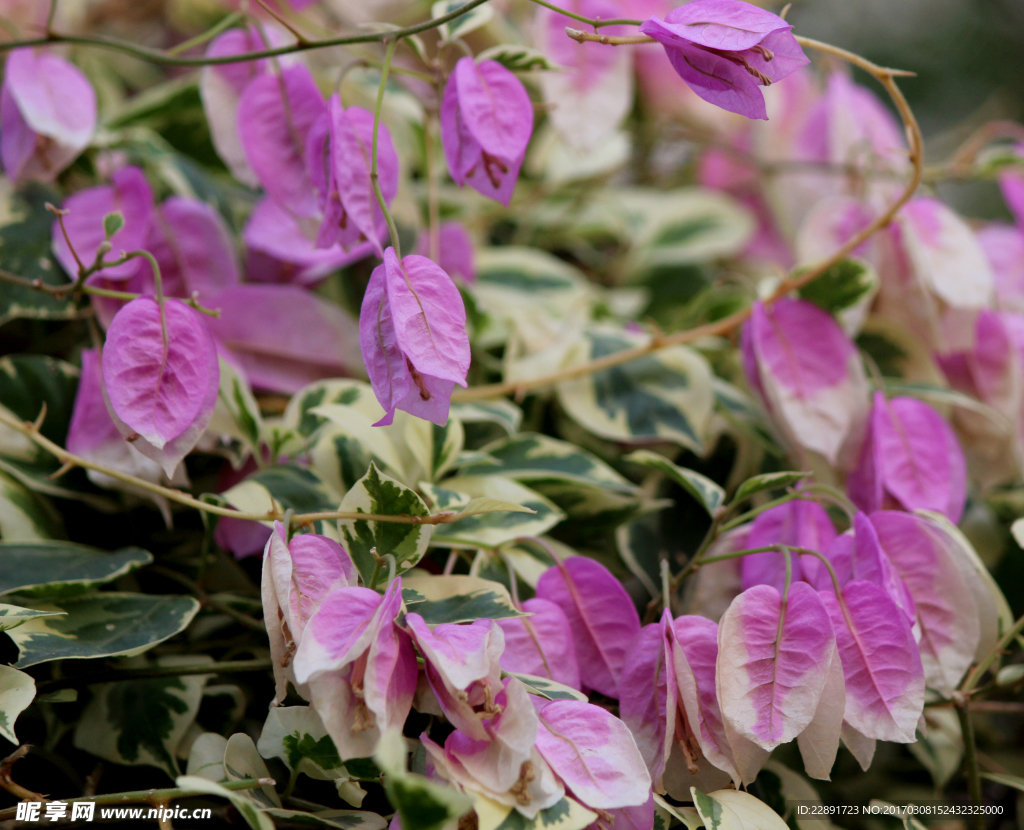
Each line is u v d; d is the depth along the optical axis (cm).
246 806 70
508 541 76
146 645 73
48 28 78
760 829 71
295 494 76
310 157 76
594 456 84
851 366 80
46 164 81
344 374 82
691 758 73
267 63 79
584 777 70
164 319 73
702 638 73
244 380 78
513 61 77
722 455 83
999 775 77
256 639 78
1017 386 83
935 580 76
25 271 80
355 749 70
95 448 77
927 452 80
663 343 82
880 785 82
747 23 70
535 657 74
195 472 80
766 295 82
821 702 72
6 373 79
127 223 80
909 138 79
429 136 83
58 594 74
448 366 70
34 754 76
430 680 71
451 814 68
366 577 73
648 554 80
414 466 78
